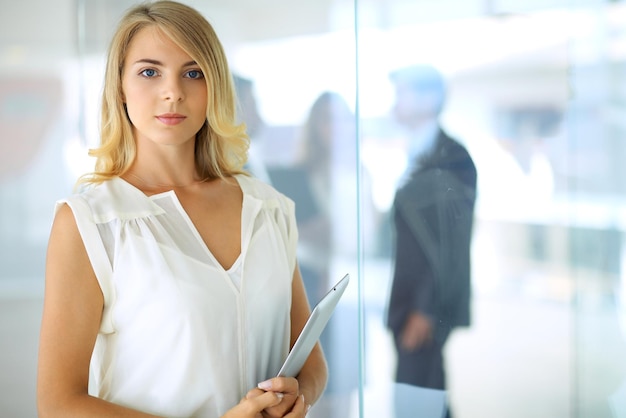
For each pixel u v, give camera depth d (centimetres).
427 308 176
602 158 164
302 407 122
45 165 233
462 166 171
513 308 171
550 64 164
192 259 124
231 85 135
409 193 175
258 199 138
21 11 228
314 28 196
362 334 175
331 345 199
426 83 171
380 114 175
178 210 129
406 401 179
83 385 116
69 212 120
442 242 174
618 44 161
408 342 178
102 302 121
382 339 179
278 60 200
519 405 172
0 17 229
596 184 165
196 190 135
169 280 120
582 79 163
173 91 124
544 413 171
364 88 175
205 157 142
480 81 168
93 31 225
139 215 124
